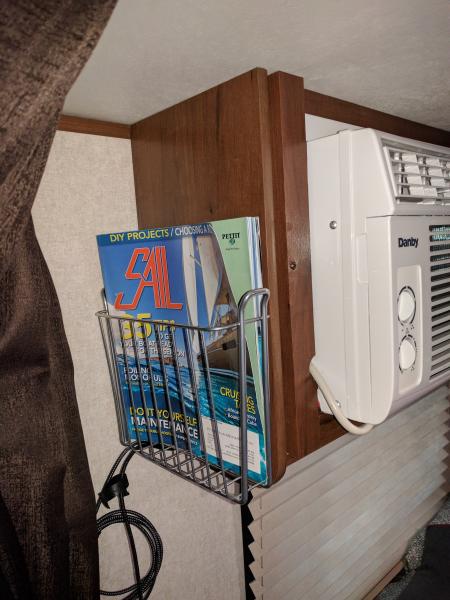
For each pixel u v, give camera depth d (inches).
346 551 43.9
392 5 12.0
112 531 25.0
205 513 30.0
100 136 22.4
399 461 51.2
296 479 37.6
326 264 17.8
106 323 21.5
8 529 13.1
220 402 17.1
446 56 15.9
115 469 22.9
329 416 19.6
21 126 8.6
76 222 22.1
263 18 12.4
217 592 31.7
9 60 7.8
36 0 7.7
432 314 18.8
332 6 11.9
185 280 17.2
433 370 19.1
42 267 15.2
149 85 17.2
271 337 16.3
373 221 16.2
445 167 20.6
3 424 13.3
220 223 15.4
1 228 9.5
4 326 12.8
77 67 8.6
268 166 15.7
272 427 16.7
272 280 16.2
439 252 19.1
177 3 11.3
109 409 24.1
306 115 19.5
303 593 39.0
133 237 18.8
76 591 16.6
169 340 18.6
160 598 27.8
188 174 18.9
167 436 19.9
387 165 16.1
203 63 15.4
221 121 16.7
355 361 17.4
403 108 23.1
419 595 46.3
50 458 14.2
